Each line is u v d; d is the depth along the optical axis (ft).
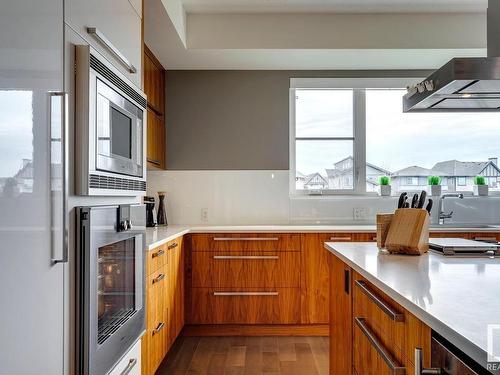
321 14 12.00
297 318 12.00
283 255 12.03
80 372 4.50
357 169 14.56
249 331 12.15
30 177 3.60
